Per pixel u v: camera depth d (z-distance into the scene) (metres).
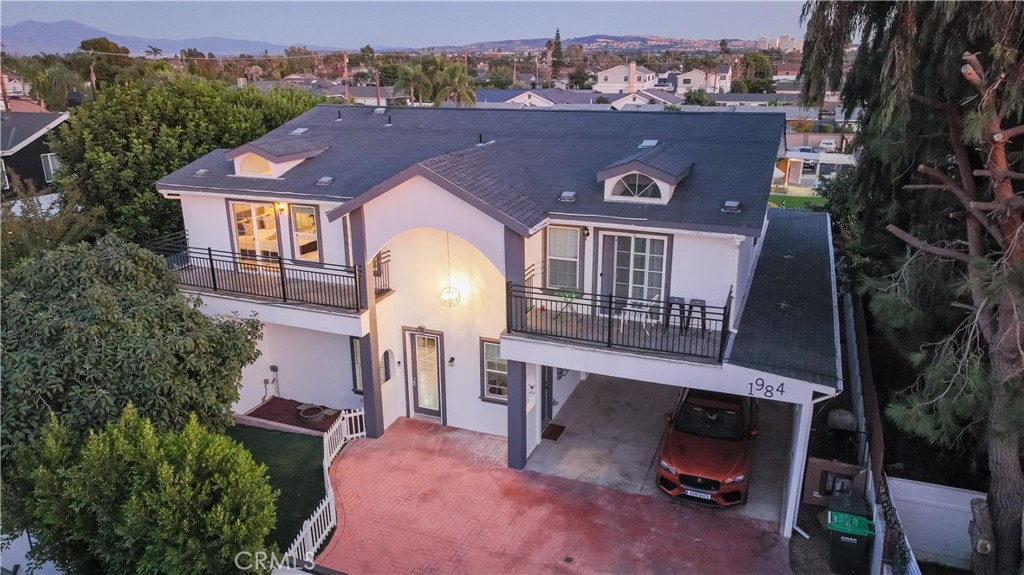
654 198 13.48
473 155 15.34
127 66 82.56
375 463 14.73
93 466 8.68
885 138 11.93
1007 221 10.32
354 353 17.16
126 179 22.19
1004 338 9.79
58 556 9.89
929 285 12.24
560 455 14.85
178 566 8.58
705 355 12.25
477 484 13.84
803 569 11.23
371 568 11.45
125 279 12.16
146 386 10.30
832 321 14.16
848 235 22.06
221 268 18.02
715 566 11.30
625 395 17.72
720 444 13.35
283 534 12.41
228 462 9.26
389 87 97.81
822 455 14.02
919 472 13.96
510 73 147.50
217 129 24.78
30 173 30.59
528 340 13.27
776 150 15.25
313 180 16.56
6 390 9.57
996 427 9.85
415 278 15.61
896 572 10.34
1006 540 11.07
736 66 129.75
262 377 18.27
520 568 11.36
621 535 12.14
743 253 14.32
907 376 17.23
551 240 14.62
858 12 11.36
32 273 11.48
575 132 17.73
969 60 9.61
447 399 16.20
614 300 14.29
